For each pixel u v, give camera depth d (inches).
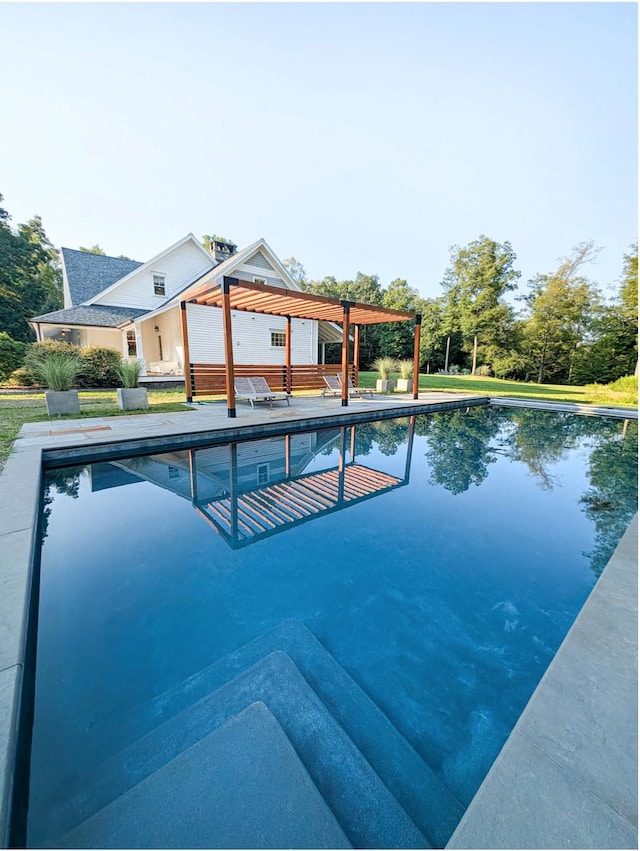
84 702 61.0
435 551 114.0
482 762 53.2
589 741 44.9
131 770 50.3
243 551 112.1
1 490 121.6
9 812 40.1
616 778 40.9
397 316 415.5
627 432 312.0
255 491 165.3
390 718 59.3
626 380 573.3
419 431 307.6
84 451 189.6
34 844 42.2
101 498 152.3
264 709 58.7
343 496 161.3
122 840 41.7
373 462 216.2
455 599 90.8
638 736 45.5
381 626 81.0
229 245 657.0
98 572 100.0
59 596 89.5
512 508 149.6
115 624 80.2
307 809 43.7
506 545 118.6
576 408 414.0
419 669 69.7
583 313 906.7
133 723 57.2
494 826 36.9
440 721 59.2
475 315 981.8
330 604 88.4
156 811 43.6
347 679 66.9
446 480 185.0
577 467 210.2
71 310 508.1
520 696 64.4
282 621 82.2
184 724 57.3
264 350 574.9
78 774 49.8
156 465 200.4
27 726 56.1
